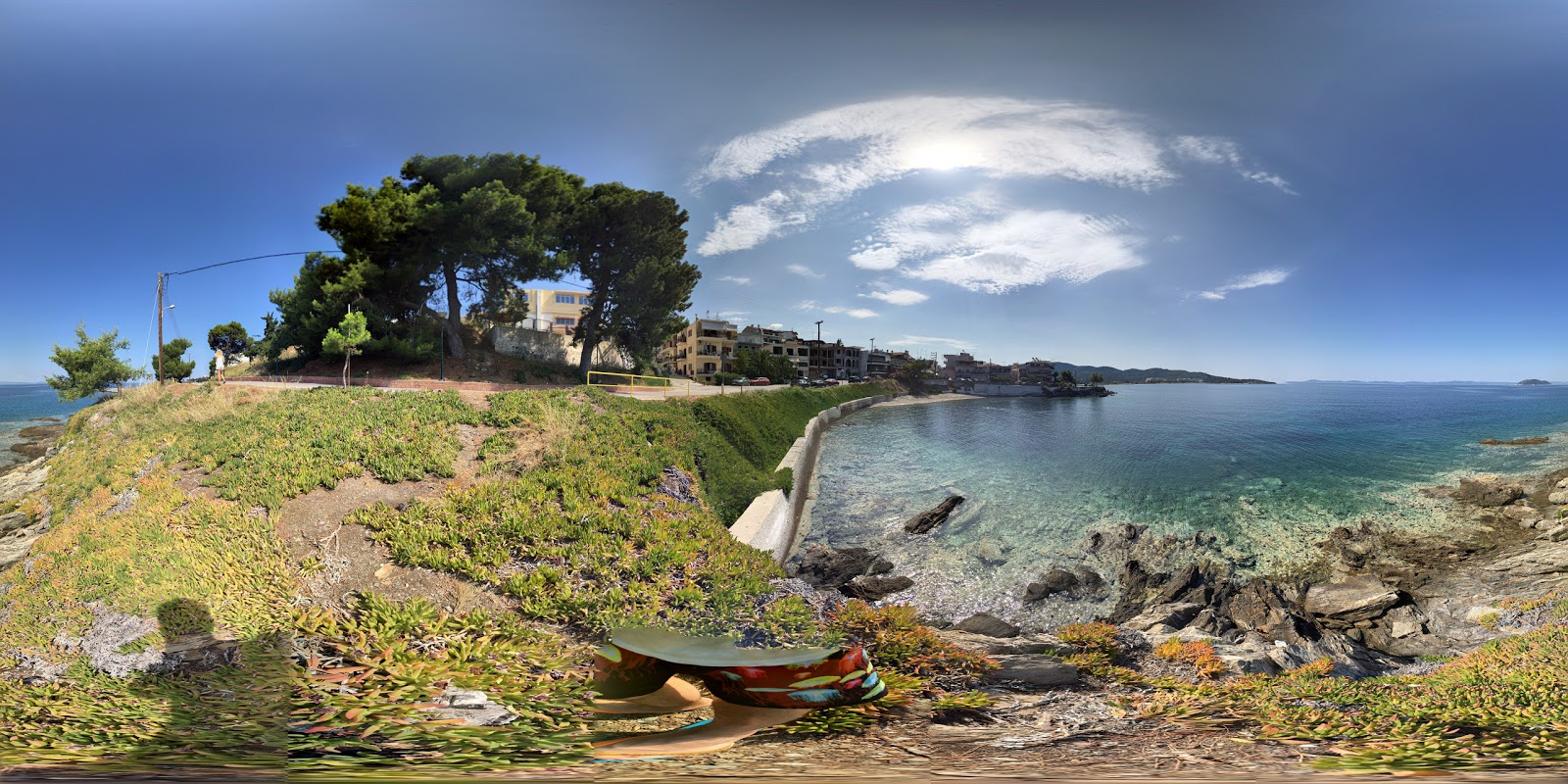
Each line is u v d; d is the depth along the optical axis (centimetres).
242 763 314
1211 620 1262
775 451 2317
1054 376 11800
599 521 770
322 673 435
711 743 325
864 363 9231
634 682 392
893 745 359
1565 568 1433
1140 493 2414
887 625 609
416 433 1072
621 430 1257
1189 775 332
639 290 1866
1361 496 2391
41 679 496
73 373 3772
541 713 356
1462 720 459
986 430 4491
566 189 1653
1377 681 675
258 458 998
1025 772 328
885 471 2761
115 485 1137
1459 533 1889
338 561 658
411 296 2231
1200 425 4997
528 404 1263
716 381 4125
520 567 635
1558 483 2297
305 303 2622
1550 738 409
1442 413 6275
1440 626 1224
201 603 592
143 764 335
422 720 344
